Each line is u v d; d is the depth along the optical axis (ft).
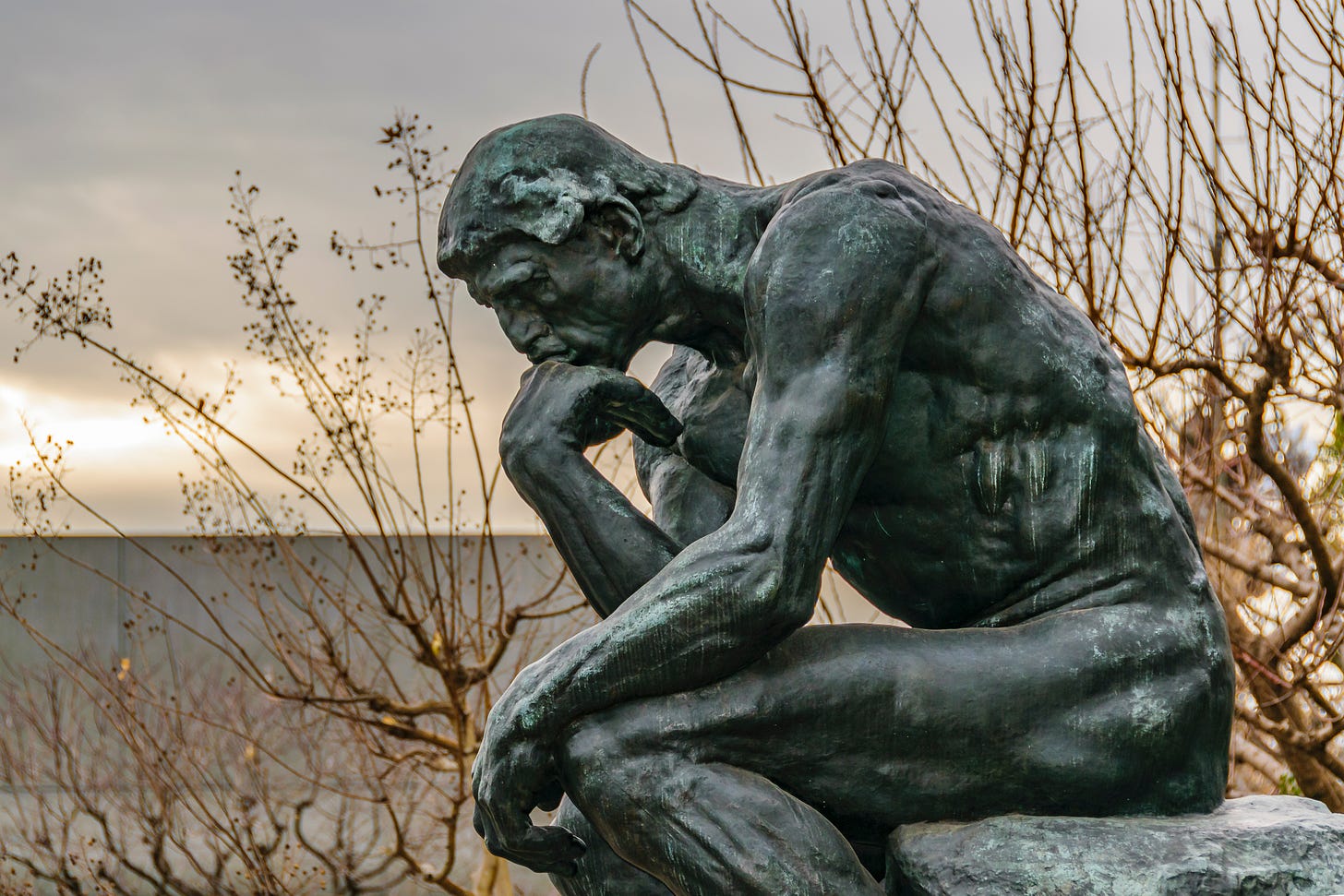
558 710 9.77
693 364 11.84
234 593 39.11
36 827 35.55
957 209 10.76
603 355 10.87
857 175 10.51
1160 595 10.50
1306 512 23.72
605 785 9.71
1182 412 26.61
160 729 34.96
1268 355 23.15
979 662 10.08
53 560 39.29
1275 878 9.65
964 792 10.03
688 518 11.60
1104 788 10.09
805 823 9.64
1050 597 10.50
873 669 9.96
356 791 37.19
